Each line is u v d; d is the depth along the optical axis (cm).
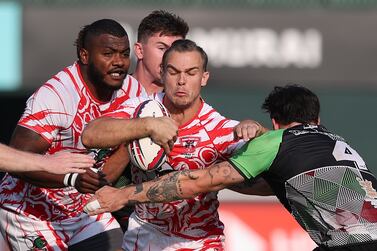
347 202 2117
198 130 2267
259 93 4628
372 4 4341
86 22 4250
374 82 4334
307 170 2136
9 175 2475
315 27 4322
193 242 2359
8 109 4628
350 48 4328
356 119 4800
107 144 2136
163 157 2155
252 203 3559
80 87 2361
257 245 3541
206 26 4278
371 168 4791
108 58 2322
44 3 4238
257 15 4294
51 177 2234
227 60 4291
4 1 4212
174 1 4272
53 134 2338
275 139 2161
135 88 2452
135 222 2405
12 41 4225
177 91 2209
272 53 4300
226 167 2138
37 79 4234
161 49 2702
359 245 2092
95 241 2467
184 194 2130
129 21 4250
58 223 2464
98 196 2130
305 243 3541
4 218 2478
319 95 4781
